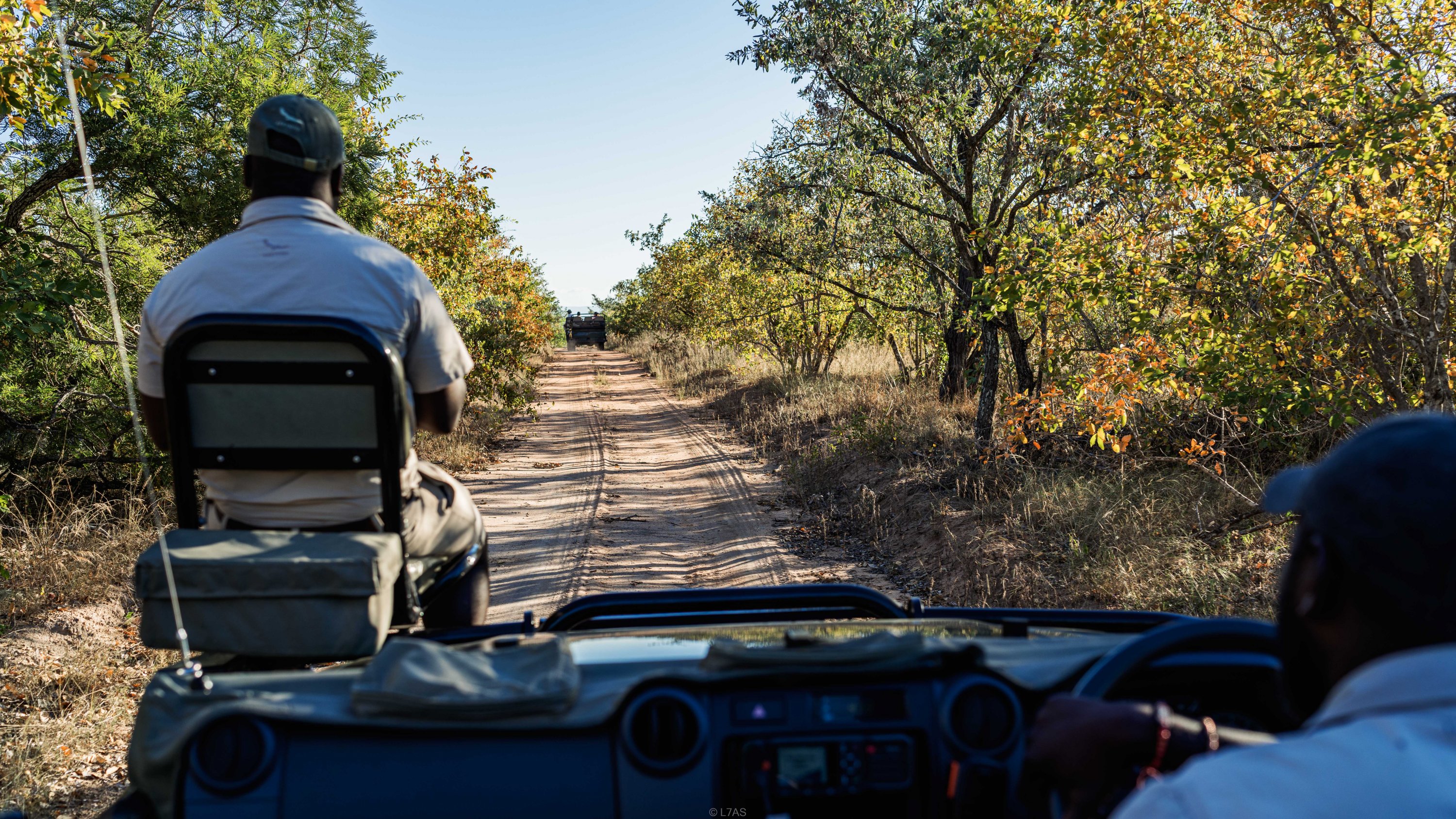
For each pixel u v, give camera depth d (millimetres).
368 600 1973
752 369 23734
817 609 2791
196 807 1495
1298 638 954
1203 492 7379
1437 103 5211
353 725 1550
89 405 9289
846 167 11305
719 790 1590
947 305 12602
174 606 1868
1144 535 6918
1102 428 6633
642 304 41000
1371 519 838
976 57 9461
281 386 2158
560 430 18266
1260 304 5934
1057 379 9367
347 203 11844
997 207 11047
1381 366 6031
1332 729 812
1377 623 842
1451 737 768
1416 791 739
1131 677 1674
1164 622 2498
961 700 1634
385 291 2254
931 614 2723
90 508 8250
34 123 8781
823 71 10945
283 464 2180
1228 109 5910
